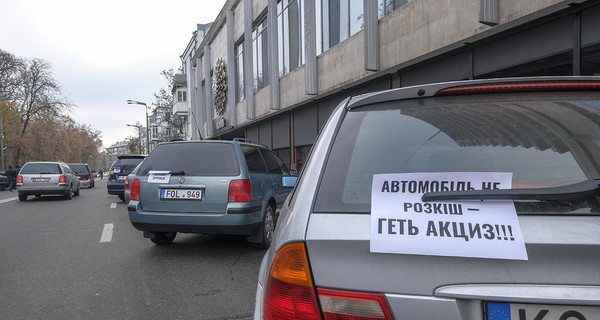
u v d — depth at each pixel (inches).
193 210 213.5
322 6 604.1
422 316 45.5
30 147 1985.7
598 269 43.6
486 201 51.0
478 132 63.7
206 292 161.8
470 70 362.9
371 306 47.3
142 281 177.2
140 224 218.8
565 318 43.4
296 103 684.7
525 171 56.6
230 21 1037.2
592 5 265.1
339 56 544.1
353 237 51.0
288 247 54.6
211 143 227.9
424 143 63.4
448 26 361.7
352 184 59.4
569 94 70.4
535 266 44.5
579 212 48.4
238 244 252.4
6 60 1814.7
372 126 69.3
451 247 47.3
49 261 215.8
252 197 218.8
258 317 64.7
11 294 161.5
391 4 445.4
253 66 914.7
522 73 323.6
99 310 143.3
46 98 1983.3
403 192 55.3
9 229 328.2
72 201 622.5
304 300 50.6
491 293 44.1
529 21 307.1
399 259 47.9
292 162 750.5
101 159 6215.6
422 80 424.8
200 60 1476.4
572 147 59.6
